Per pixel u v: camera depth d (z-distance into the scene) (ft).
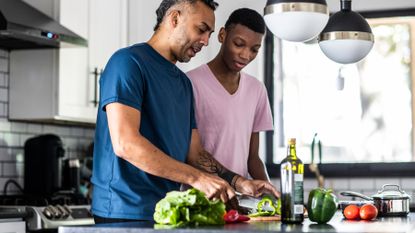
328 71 18.62
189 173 9.11
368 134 18.38
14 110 15.23
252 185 10.56
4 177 15.23
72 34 14.47
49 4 14.94
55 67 14.93
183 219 8.49
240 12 11.60
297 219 8.88
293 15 9.50
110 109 9.27
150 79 9.70
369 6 18.13
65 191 15.72
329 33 11.15
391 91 18.31
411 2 17.90
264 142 18.69
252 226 8.38
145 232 7.88
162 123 9.89
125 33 16.80
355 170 18.08
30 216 13.52
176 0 9.93
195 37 9.97
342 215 11.16
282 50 18.86
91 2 15.79
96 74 15.87
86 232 8.09
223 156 11.80
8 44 14.76
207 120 11.72
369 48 11.25
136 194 9.46
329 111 18.58
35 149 15.34
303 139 18.70
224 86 11.85
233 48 11.51
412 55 18.21
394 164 17.89
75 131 17.42
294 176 8.89
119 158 9.52
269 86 18.70
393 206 10.92
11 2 13.83
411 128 18.19
